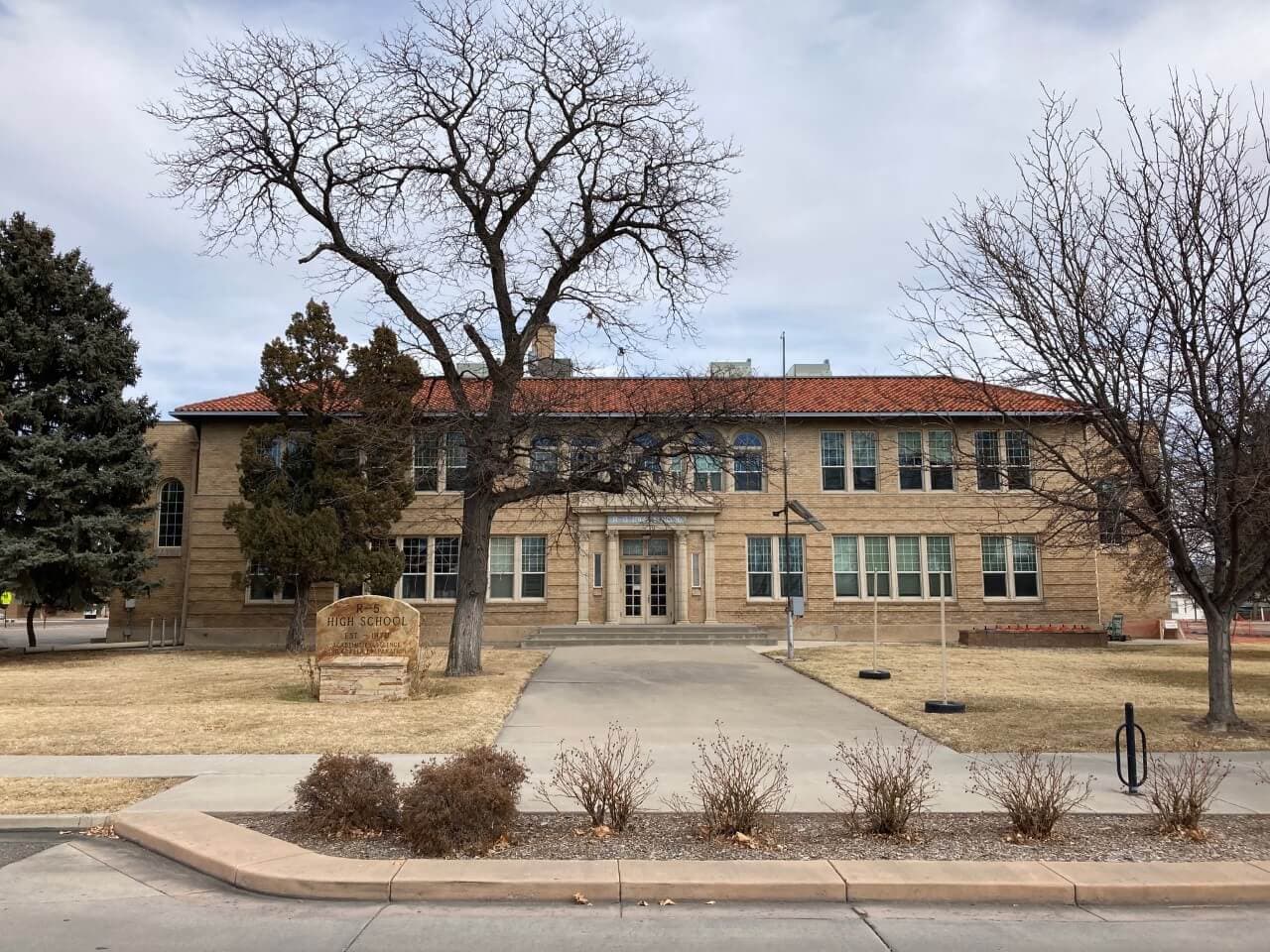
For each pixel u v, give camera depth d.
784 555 32.59
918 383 34.00
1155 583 24.52
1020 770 8.45
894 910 6.41
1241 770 10.77
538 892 6.57
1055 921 6.21
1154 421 12.52
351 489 26.12
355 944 5.68
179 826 8.09
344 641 16.72
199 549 31.75
